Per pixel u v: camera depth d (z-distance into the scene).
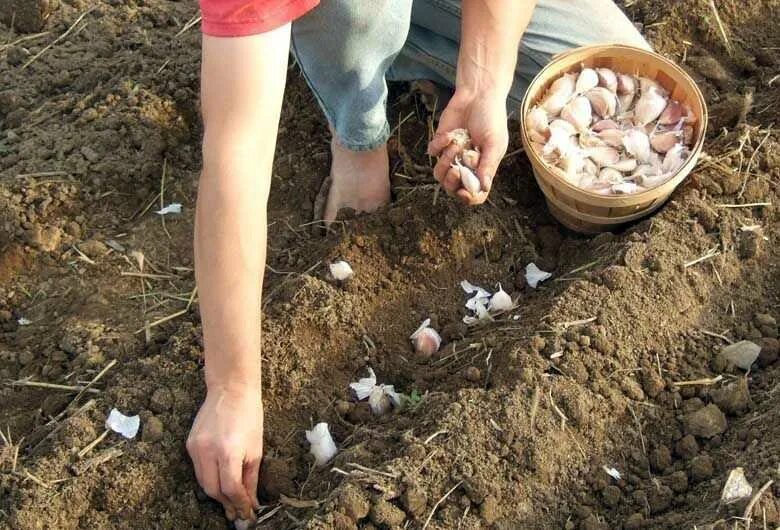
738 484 1.77
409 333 2.19
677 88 2.34
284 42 1.65
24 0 2.91
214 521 1.88
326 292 2.16
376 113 2.22
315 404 2.05
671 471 1.91
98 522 1.86
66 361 2.17
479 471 1.82
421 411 1.97
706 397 2.01
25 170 2.48
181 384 2.00
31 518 1.83
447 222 2.28
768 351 2.08
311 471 1.94
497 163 2.04
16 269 2.36
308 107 2.64
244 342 1.74
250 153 1.67
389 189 2.42
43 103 2.69
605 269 2.13
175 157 2.56
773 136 2.41
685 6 2.72
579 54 2.37
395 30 2.11
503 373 1.98
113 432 1.95
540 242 2.37
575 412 1.91
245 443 1.78
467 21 2.07
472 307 2.22
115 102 2.62
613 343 2.02
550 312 2.06
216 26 1.60
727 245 2.21
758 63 2.68
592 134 2.32
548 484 1.85
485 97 2.04
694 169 2.34
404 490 1.80
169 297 2.29
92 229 2.43
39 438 2.00
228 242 1.68
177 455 1.92
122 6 2.93
